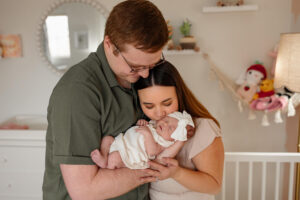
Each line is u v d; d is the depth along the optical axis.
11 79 2.31
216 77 2.15
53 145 0.92
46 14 2.17
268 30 2.07
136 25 0.80
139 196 1.13
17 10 2.20
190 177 1.02
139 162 0.99
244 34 2.09
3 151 1.83
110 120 0.99
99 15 2.15
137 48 0.82
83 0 2.13
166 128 1.03
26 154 1.82
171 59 2.16
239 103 2.05
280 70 1.63
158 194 1.16
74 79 0.90
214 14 2.08
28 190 1.86
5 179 1.86
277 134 2.21
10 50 2.24
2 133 1.80
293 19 1.99
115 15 0.84
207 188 1.05
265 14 2.05
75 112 0.86
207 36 2.11
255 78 1.99
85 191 0.90
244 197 2.31
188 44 2.01
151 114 1.06
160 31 0.83
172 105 1.05
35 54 2.25
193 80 2.18
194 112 1.15
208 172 1.07
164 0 2.09
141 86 1.02
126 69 0.91
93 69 0.96
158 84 1.00
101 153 0.96
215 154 1.08
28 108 2.35
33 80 2.30
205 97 2.20
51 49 2.22
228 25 2.09
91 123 0.90
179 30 2.12
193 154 1.07
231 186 2.30
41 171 1.83
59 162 0.88
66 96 0.87
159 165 0.97
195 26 2.11
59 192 1.03
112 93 0.99
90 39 2.19
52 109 0.90
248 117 2.07
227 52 2.12
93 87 0.92
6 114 2.37
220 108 2.21
